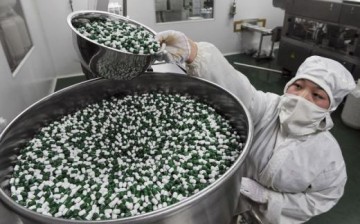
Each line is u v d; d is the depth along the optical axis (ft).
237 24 14.80
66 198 2.66
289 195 3.31
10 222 3.26
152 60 3.20
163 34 3.36
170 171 3.03
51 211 2.49
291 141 3.18
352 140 7.75
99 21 3.73
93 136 3.79
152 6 12.72
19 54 7.17
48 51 11.72
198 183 2.84
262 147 3.43
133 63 2.94
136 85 4.63
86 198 2.66
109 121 4.10
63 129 3.86
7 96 4.92
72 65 12.69
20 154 3.33
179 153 3.37
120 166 3.18
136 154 3.43
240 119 3.38
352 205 5.71
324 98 2.97
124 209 2.53
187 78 4.10
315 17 9.26
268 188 3.50
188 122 3.97
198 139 3.62
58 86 11.80
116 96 4.65
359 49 8.13
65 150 3.45
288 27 10.83
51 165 3.19
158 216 1.82
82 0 11.50
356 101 7.88
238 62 14.07
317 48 9.68
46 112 3.78
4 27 6.40
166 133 3.81
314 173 3.11
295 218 3.46
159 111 4.28
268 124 3.51
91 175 3.04
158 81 4.54
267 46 15.33
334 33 9.09
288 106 3.17
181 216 1.95
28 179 2.94
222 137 3.63
